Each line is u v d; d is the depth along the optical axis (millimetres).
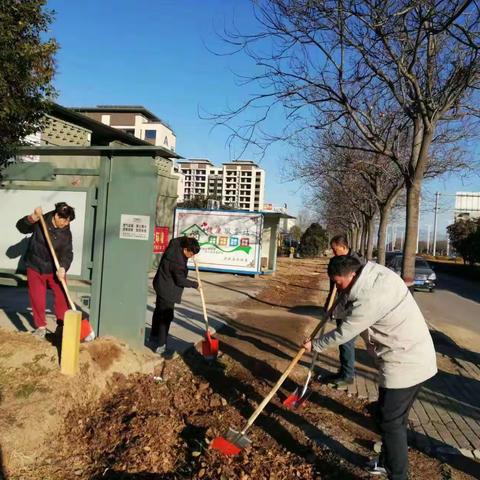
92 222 6203
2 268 6492
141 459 3799
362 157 13430
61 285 5773
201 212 19672
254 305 12086
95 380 4906
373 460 3947
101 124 16844
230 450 3908
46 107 5395
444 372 6910
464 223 43625
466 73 6754
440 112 7164
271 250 21750
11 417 4051
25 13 4848
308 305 12938
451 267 40938
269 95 7969
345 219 33094
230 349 7109
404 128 9367
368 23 6406
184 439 4203
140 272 6000
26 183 6371
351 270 3605
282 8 7035
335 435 4457
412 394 3547
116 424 4332
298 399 4699
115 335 6090
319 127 8258
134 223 6000
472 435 4727
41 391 4465
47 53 5051
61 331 5707
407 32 6508
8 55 4629
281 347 7480
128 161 6008
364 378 6188
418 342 3539
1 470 3588
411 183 7516
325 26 7031
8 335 5359
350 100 8203
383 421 3578
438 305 17281
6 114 4828
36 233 5613
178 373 5797
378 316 3508
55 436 4117
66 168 6199
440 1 6043
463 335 11039
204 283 16141
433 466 4055
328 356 7094
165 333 6422
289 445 4230
